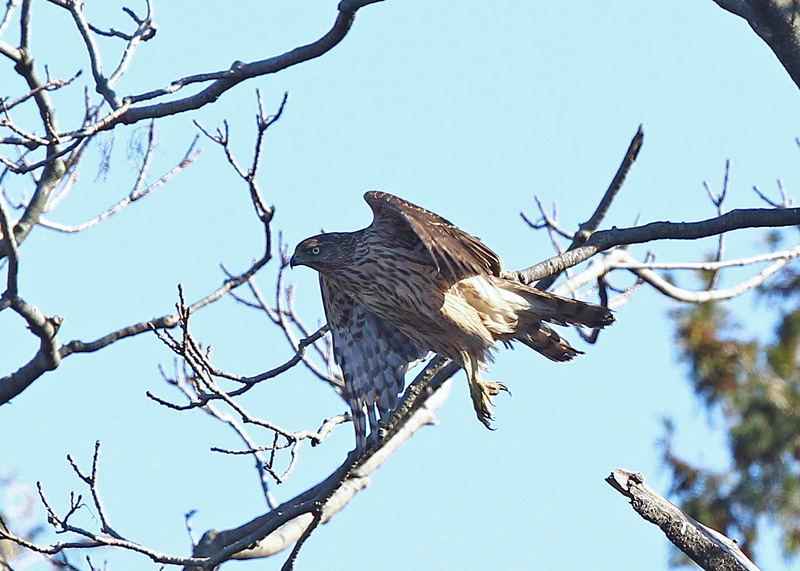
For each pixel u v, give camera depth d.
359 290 12.30
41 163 10.84
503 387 12.09
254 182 11.77
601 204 12.21
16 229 12.14
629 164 12.12
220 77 12.09
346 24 11.93
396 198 11.39
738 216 11.52
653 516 9.41
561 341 12.20
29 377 11.71
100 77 12.30
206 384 10.19
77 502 10.05
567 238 14.64
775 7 10.55
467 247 11.02
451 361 12.48
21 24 11.93
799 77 10.71
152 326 10.21
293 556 10.62
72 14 12.39
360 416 12.40
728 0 10.78
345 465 11.18
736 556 9.31
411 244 11.96
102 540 9.91
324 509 10.91
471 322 11.87
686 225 11.76
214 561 10.28
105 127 12.14
